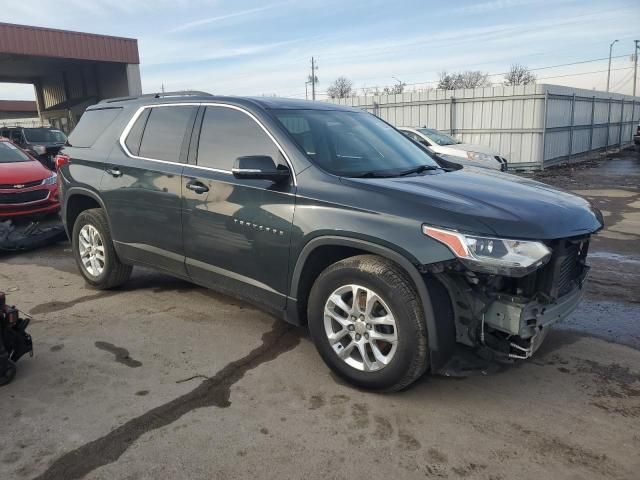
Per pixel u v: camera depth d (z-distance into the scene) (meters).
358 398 3.21
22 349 3.44
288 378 3.45
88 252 5.18
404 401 3.17
